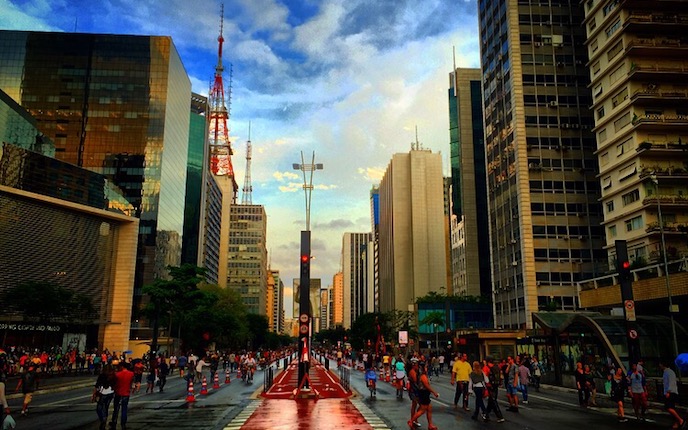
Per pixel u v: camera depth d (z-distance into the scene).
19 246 57.88
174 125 125.25
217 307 94.31
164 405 21.94
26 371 19.20
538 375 30.77
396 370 25.62
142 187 113.75
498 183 82.81
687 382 22.48
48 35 119.94
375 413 18.89
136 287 108.38
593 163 75.44
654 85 53.69
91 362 46.03
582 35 79.25
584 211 73.75
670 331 30.45
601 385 27.72
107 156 114.88
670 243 49.50
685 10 55.00
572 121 76.38
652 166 51.66
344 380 32.25
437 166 174.25
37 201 60.28
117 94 118.19
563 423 16.61
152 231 111.62
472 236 130.12
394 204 172.88
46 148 89.31
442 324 95.12
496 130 84.12
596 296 43.41
